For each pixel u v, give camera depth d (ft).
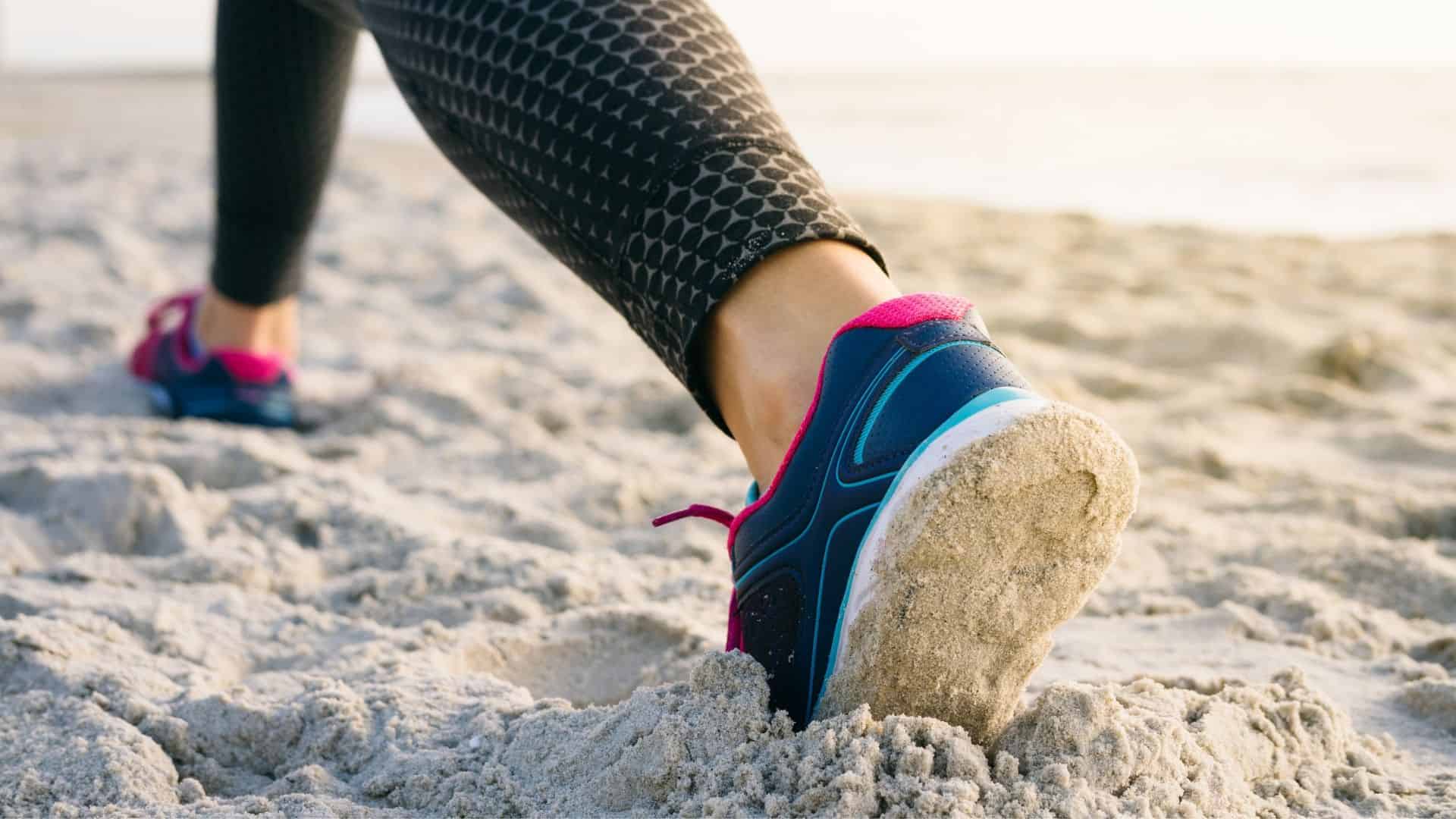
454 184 23.43
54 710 4.10
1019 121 41.11
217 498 6.58
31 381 9.24
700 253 3.45
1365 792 3.63
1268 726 3.73
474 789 3.59
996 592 3.21
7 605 5.07
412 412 8.74
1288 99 48.42
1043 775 3.22
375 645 4.78
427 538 6.01
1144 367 10.87
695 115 3.51
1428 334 11.66
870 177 27.43
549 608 5.29
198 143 32.96
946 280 14.19
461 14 3.70
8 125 39.27
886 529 3.15
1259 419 9.02
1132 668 4.60
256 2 6.16
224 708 4.09
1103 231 17.92
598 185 3.53
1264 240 17.04
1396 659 4.73
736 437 3.67
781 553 3.43
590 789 3.43
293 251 7.81
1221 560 5.99
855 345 3.33
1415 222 19.79
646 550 6.19
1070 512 3.16
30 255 14.40
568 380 9.84
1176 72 80.94
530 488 7.16
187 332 8.51
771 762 3.26
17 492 6.64
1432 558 5.74
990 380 3.25
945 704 3.35
